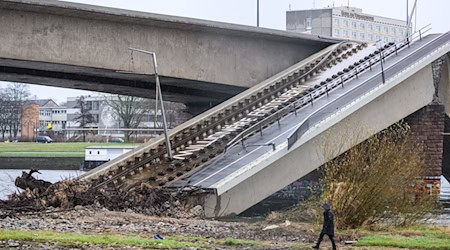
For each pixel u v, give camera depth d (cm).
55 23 5225
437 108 6019
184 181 4662
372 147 4109
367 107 5438
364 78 6241
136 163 4962
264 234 3275
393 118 5666
